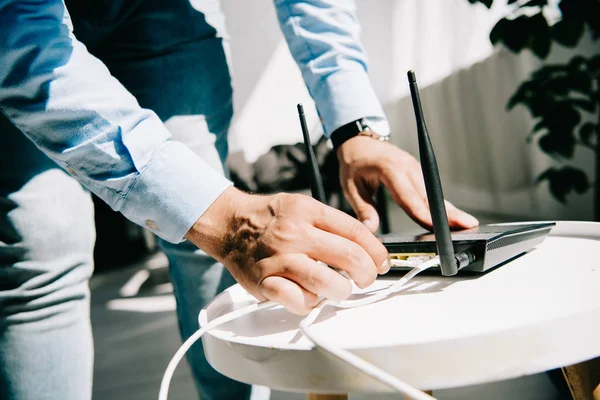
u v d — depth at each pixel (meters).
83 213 0.68
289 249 0.41
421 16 2.63
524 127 2.52
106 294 2.39
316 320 0.40
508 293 0.40
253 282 0.42
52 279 0.63
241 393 0.86
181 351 0.37
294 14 0.78
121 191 0.46
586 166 2.26
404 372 0.30
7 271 0.60
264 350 0.34
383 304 0.42
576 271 0.44
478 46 2.56
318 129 2.55
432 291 0.44
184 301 0.87
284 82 2.57
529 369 0.31
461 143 2.77
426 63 2.68
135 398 1.22
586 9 1.43
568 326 0.31
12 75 0.43
